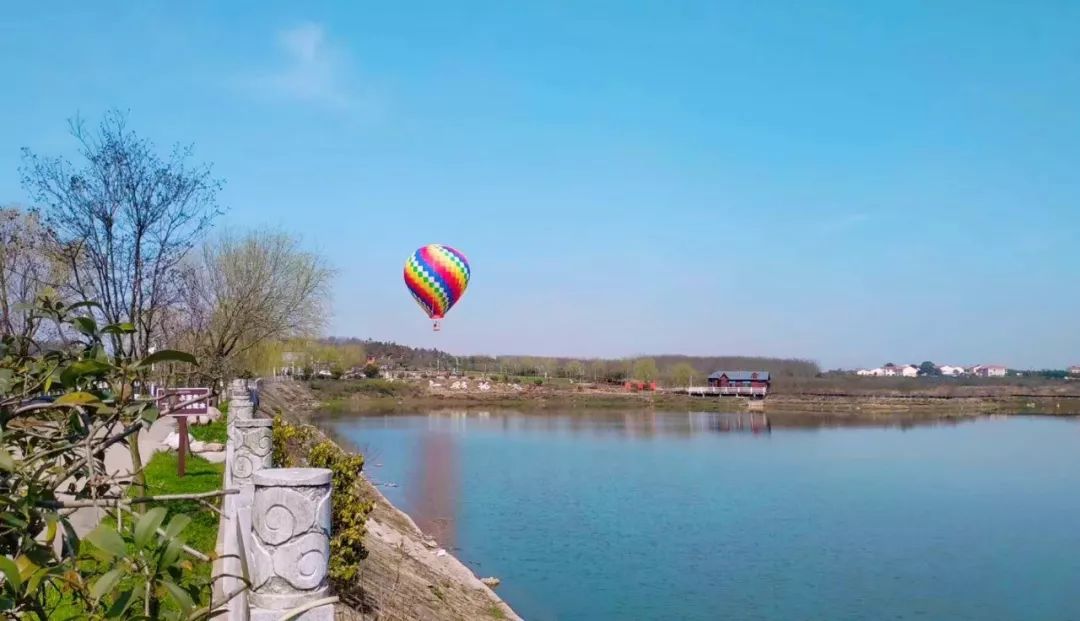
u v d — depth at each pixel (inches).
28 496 117.5
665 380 5349.4
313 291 1578.5
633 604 829.2
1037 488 1568.7
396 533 869.2
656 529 1163.9
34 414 137.3
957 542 1118.4
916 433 2810.0
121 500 123.2
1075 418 3735.2
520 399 4515.3
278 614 142.1
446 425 2815.0
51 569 113.1
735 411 4072.3
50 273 536.1
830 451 2183.8
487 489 1461.6
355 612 450.9
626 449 2164.1
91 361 125.4
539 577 914.7
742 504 1368.1
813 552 1049.5
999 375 6156.5
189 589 118.7
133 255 605.0
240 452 332.2
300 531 144.3
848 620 794.8
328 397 3971.5
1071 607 841.5
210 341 1055.6
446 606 660.7
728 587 893.8
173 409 143.3
